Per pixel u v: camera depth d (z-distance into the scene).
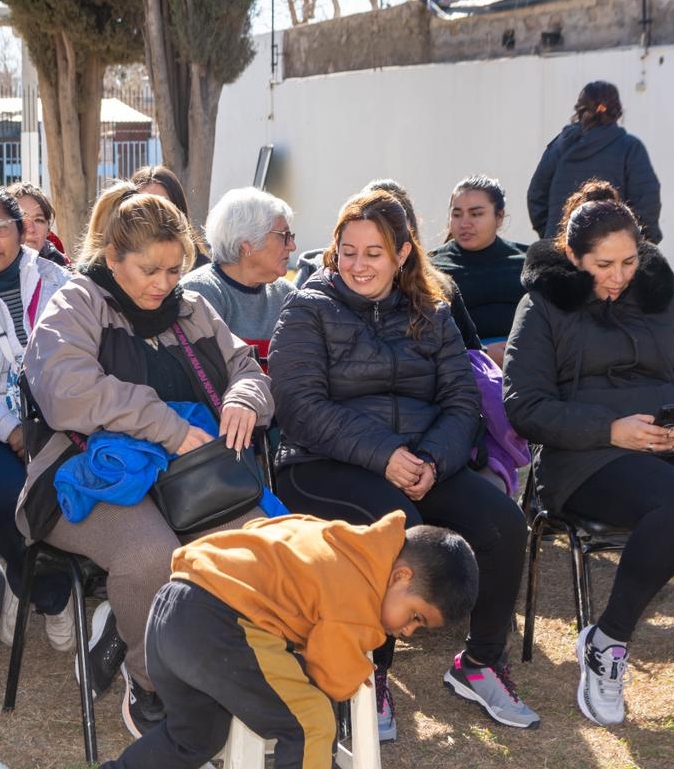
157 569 3.09
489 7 11.66
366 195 3.72
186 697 2.58
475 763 3.29
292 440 3.69
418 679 3.82
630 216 3.83
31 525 3.24
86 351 3.24
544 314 3.88
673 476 3.60
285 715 2.43
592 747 3.38
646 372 3.90
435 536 2.54
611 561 4.95
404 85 12.79
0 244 3.91
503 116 11.54
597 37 10.55
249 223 4.23
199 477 3.20
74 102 10.91
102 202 3.53
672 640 4.13
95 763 3.19
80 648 3.21
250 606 2.48
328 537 2.54
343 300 3.71
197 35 9.85
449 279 4.43
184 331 3.51
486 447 4.09
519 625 4.26
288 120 14.70
